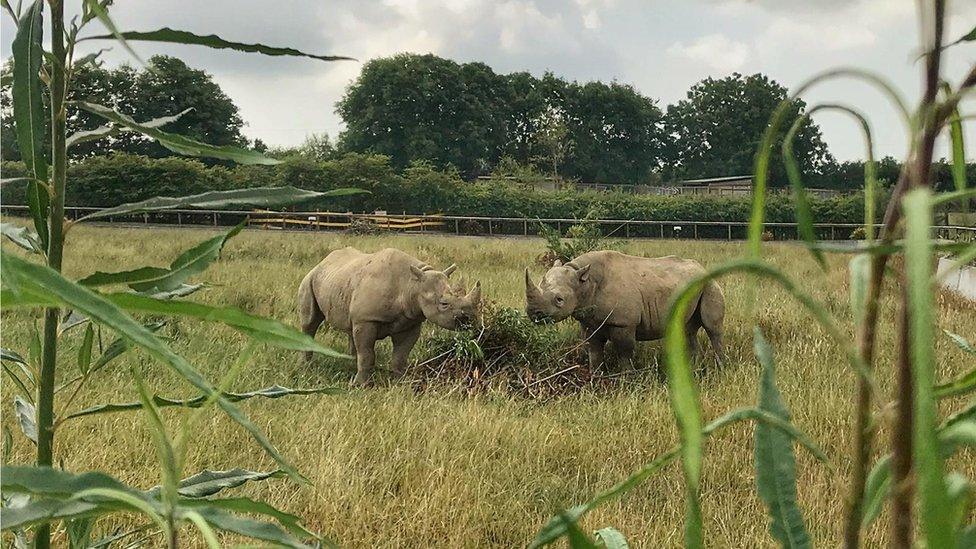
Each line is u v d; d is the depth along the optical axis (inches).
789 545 36.0
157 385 239.6
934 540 16.5
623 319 329.4
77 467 175.0
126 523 143.6
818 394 250.2
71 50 53.4
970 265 518.6
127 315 31.0
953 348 297.9
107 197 1206.9
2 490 35.2
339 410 235.0
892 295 361.1
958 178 30.0
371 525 163.6
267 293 470.0
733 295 456.1
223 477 64.7
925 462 16.7
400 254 311.0
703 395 269.9
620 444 219.9
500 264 698.8
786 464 37.2
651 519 168.4
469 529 162.9
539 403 280.5
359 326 304.2
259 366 287.9
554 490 190.5
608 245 705.6
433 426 228.5
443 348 319.0
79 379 60.3
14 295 29.8
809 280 553.3
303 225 1241.4
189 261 58.2
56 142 54.6
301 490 174.1
